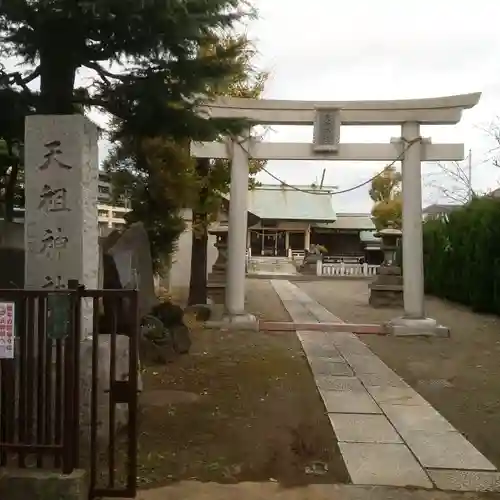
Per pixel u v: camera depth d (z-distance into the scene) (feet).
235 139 33.81
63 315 13.32
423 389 25.57
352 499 14.35
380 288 58.70
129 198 39.19
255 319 41.47
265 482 15.31
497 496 14.62
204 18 20.66
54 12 19.01
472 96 38.42
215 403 22.59
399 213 113.50
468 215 57.47
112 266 26.99
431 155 40.40
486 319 48.78
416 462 16.84
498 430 19.86
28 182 19.03
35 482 13.19
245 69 38.68
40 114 20.88
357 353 33.60
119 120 27.66
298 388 25.34
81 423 16.93
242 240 41.22
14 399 13.82
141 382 23.44
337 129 40.09
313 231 149.59
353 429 19.79
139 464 16.29
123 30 20.36
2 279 23.39
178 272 70.90
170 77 22.81
